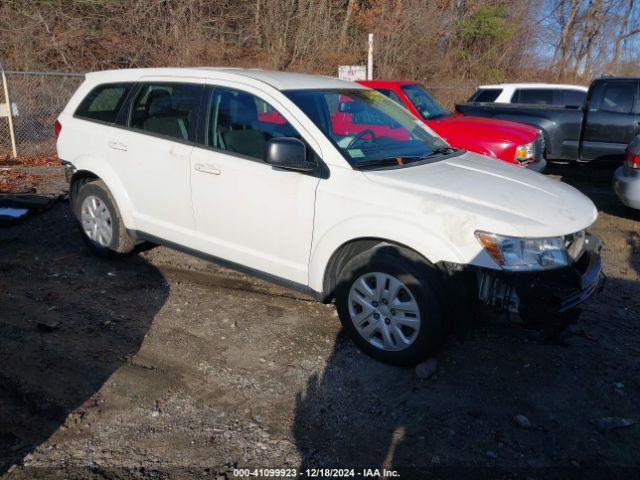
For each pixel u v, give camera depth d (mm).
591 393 3584
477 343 4117
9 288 4840
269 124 4203
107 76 5359
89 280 5070
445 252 3434
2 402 3342
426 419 3312
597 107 9641
